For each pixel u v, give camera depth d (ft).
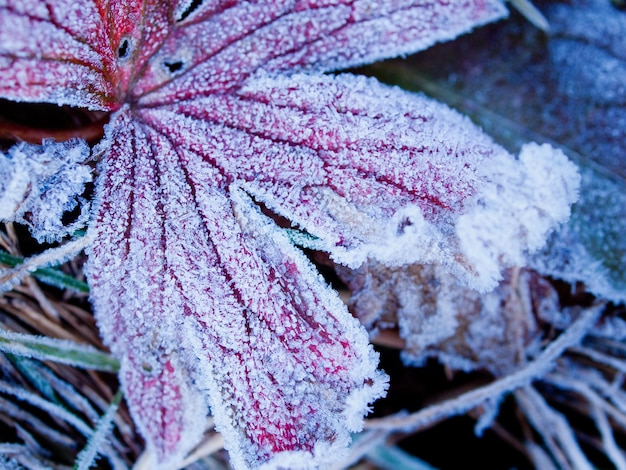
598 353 0.50
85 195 0.43
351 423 0.40
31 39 0.38
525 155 0.42
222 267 0.41
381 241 0.41
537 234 0.41
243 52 0.43
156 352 0.42
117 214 0.41
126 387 0.43
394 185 0.42
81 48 0.39
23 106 0.43
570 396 0.52
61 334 0.48
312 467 0.41
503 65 0.49
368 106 0.42
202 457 0.48
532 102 0.49
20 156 0.40
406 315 0.47
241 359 0.41
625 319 0.50
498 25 0.50
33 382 0.47
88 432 0.47
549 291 0.49
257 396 0.41
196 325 0.41
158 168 0.42
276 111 0.42
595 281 0.47
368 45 0.44
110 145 0.42
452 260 0.41
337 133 0.42
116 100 0.42
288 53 0.43
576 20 0.50
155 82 0.42
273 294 0.41
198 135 0.42
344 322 0.41
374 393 0.41
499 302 0.48
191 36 0.42
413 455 0.52
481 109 0.49
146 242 0.41
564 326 0.49
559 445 0.51
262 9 0.43
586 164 0.48
